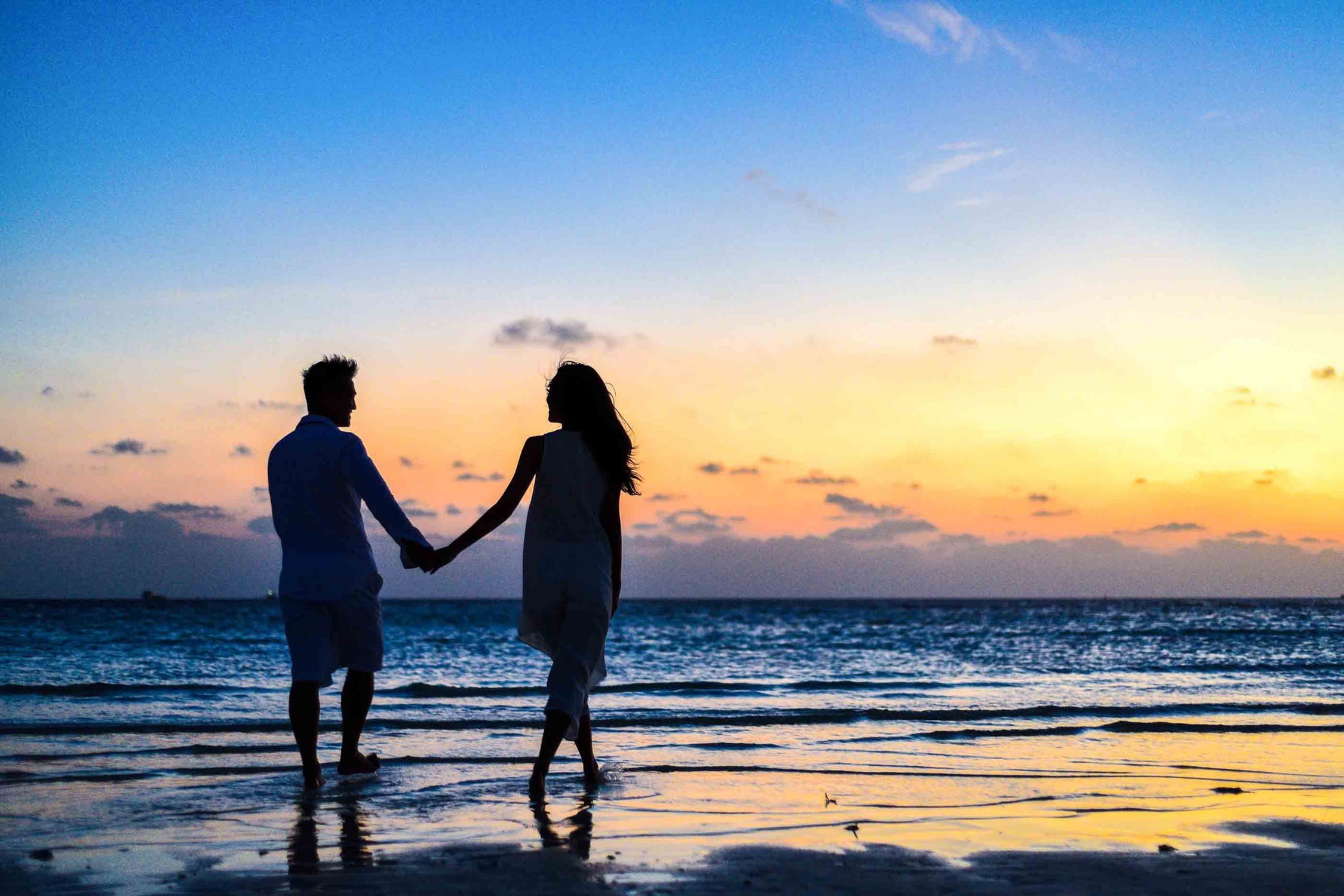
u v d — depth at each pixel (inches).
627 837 137.8
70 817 150.3
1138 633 1437.0
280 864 120.4
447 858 123.7
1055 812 165.8
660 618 2304.4
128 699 362.9
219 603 4544.8
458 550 168.7
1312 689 466.3
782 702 396.8
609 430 172.4
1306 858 129.3
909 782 195.9
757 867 120.3
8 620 1567.4
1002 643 1130.0
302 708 175.3
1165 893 109.4
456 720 290.5
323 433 179.2
